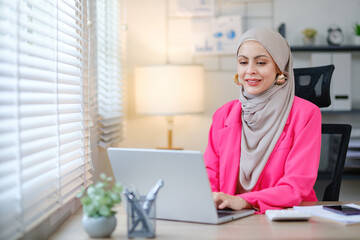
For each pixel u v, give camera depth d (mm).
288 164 1639
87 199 1203
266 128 1734
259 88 1731
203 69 3299
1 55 1061
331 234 1217
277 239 1173
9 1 1120
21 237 1104
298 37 3486
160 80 3143
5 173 1018
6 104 1033
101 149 2445
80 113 1780
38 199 1210
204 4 3496
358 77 3479
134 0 3535
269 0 3488
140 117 3545
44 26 1507
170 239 1180
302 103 1749
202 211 1330
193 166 1281
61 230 1307
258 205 1501
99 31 2488
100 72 2387
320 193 1968
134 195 1275
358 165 3158
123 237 1211
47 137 1319
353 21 3471
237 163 1773
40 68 1287
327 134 1994
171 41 3535
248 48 1729
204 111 3531
